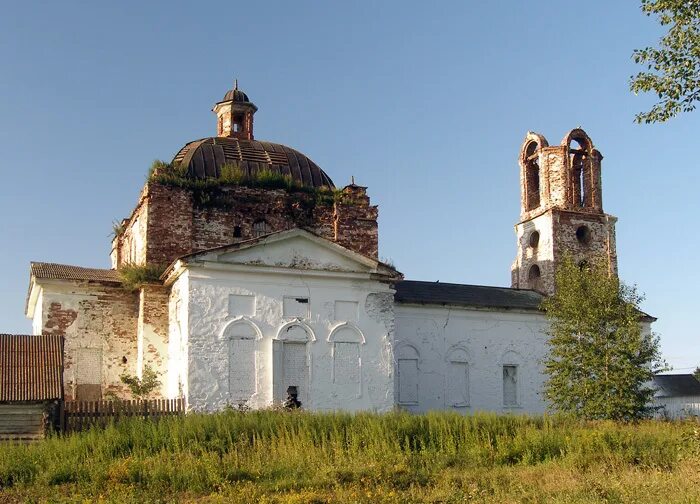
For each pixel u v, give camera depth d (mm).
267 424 21328
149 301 29812
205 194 32375
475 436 21469
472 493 15484
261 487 16453
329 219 34375
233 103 37906
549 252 38750
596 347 28859
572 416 27062
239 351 26906
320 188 34812
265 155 35844
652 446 20578
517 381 35062
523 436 21453
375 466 17859
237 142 36406
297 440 20188
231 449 19359
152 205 31438
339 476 17391
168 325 29797
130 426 20922
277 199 33688
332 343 28094
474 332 34656
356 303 28719
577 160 41094
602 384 28203
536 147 41312
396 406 29828
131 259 35188
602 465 18438
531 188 41531
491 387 34469
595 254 39406
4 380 22922
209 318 26766
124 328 30703
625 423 26719
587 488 15562
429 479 17562
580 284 30016
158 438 20016
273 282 27766
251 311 27328
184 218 31906
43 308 29906
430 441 21078
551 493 15391
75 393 29656
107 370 30234
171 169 32344
